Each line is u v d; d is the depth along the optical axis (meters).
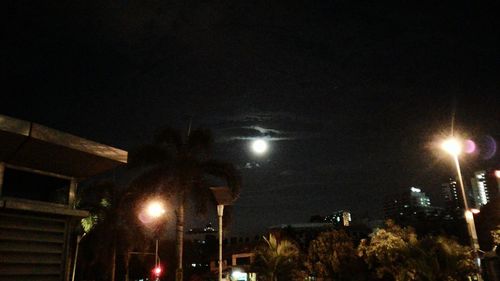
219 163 27.88
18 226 5.04
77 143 5.16
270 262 31.75
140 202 26.67
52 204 5.33
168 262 63.47
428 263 21.62
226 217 27.55
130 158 26.98
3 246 4.88
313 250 34.16
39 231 5.22
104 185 43.06
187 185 26.84
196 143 27.97
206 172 27.75
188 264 69.81
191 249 71.56
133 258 63.59
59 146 4.99
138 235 44.91
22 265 4.98
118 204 34.12
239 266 54.62
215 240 71.31
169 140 27.88
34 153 5.02
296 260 33.69
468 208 19.52
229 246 62.44
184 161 27.02
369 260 25.92
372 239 25.91
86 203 41.84
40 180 5.36
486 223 33.19
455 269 21.16
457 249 21.52
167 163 27.27
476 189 37.72
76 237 40.34
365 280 29.66
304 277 33.84
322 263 32.84
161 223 30.27
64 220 5.49
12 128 4.60
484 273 18.00
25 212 5.12
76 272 53.69
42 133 4.84
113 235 44.91
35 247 5.14
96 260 47.97
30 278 5.02
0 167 4.97
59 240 5.38
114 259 45.69
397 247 23.58
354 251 31.39
